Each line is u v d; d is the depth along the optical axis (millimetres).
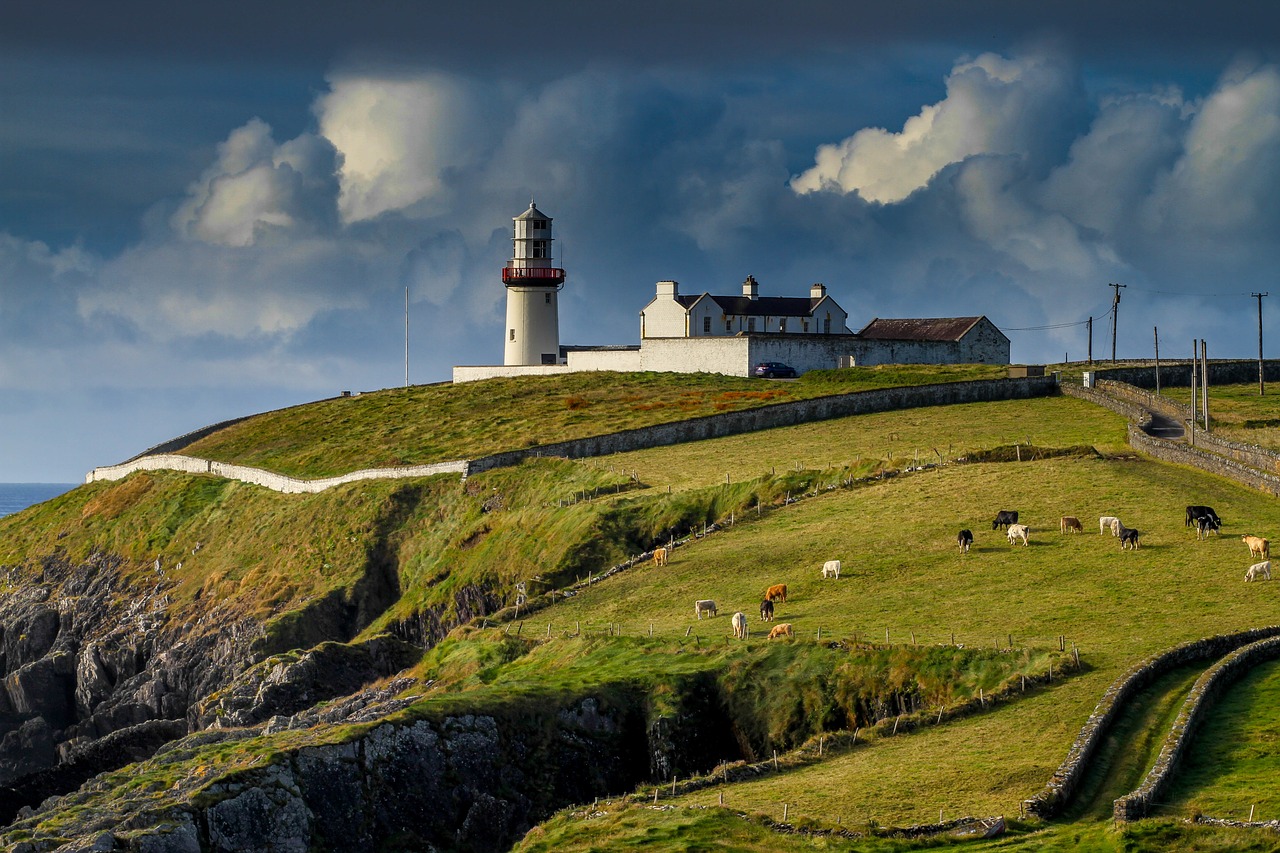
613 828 94125
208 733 142500
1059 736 98375
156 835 99375
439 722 113688
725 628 133875
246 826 103875
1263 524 146750
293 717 143125
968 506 162250
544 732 116938
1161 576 133125
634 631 137875
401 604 195125
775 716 117562
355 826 107375
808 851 86000
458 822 110500
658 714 118688
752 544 161625
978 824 85688
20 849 103688
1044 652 113062
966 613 128500
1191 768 91000
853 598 138250
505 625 152875
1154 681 105750
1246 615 120062
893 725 107062
